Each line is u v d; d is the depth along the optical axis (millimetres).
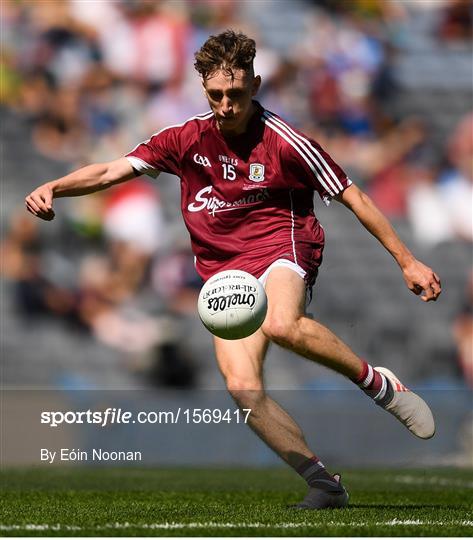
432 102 61406
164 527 13602
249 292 15023
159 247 51125
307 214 17219
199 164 16938
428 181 58375
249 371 16219
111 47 57656
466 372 51812
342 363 15922
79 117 56438
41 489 22844
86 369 48250
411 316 53438
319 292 54156
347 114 59438
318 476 16719
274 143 16578
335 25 62156
